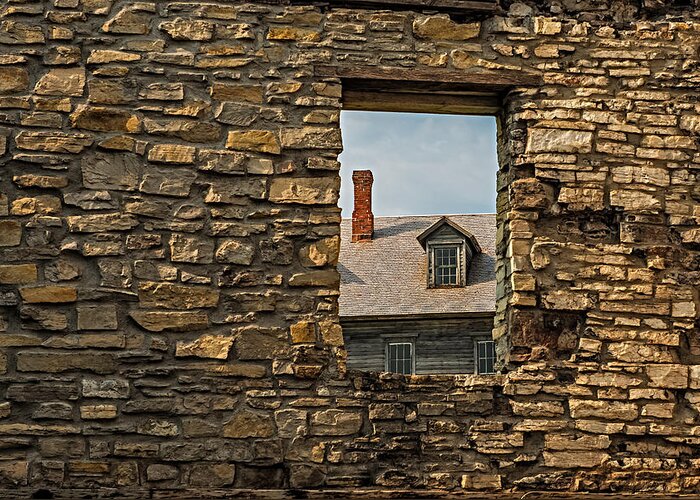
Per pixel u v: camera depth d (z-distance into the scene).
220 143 9.32
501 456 9.14
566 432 9.23
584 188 9.64
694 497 9.21
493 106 9.97
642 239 9.62
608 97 9.83
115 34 9.39
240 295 9.10
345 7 9.69
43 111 9.20
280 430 8.95
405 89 9.75
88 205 9.09
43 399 8.78
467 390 9.23
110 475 8.73
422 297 24.83
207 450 8.84
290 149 9.38
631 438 9.29
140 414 8.84
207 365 8.97
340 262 26.52
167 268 9.07
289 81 9.48
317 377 9.06
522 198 9.59
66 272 8.98
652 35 9.98
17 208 9.02
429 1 9.73
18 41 9.29
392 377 9.18
